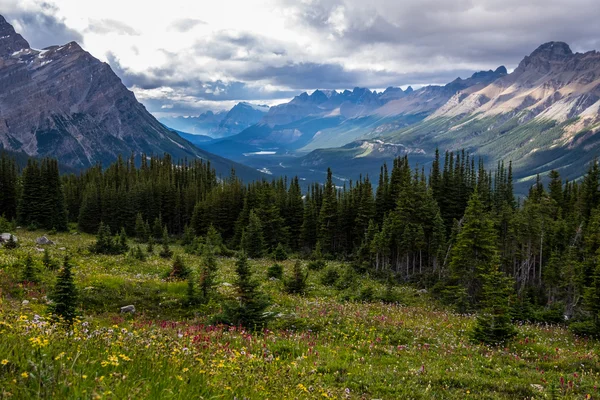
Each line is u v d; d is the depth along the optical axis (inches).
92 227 3415.4
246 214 3265.3
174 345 383.2
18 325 336.2
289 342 641.6
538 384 556.4
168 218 4215.1
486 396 496.1
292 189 3698.3
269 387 330.0
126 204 3624.5
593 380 586.9
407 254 2262.6
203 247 2304.4
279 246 2605.8
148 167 6220.5
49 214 3068.4
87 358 278.2
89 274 1172.5
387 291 1392.7
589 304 1101.1
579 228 2187.5
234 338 612.1
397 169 3093.0
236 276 1501.0
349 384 482.3
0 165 3599.9
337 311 973.2
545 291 1948.8
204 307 957.8
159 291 1044.5
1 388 198.8
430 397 470.3
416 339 776.9
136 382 245.8
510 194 3432.6
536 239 2178.9
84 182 5073.8
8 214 3580.2
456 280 1668.3
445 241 2246.6
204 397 257.3
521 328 1021.2
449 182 2974.9
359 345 688.4
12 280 940.0
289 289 1325.0
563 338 956.0
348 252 3097.9
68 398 205.3
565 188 3363.7
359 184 3326.8
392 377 521.7
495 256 1481.3
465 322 1032.8
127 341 361.7
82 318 683.4
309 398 345.4
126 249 1973.4
